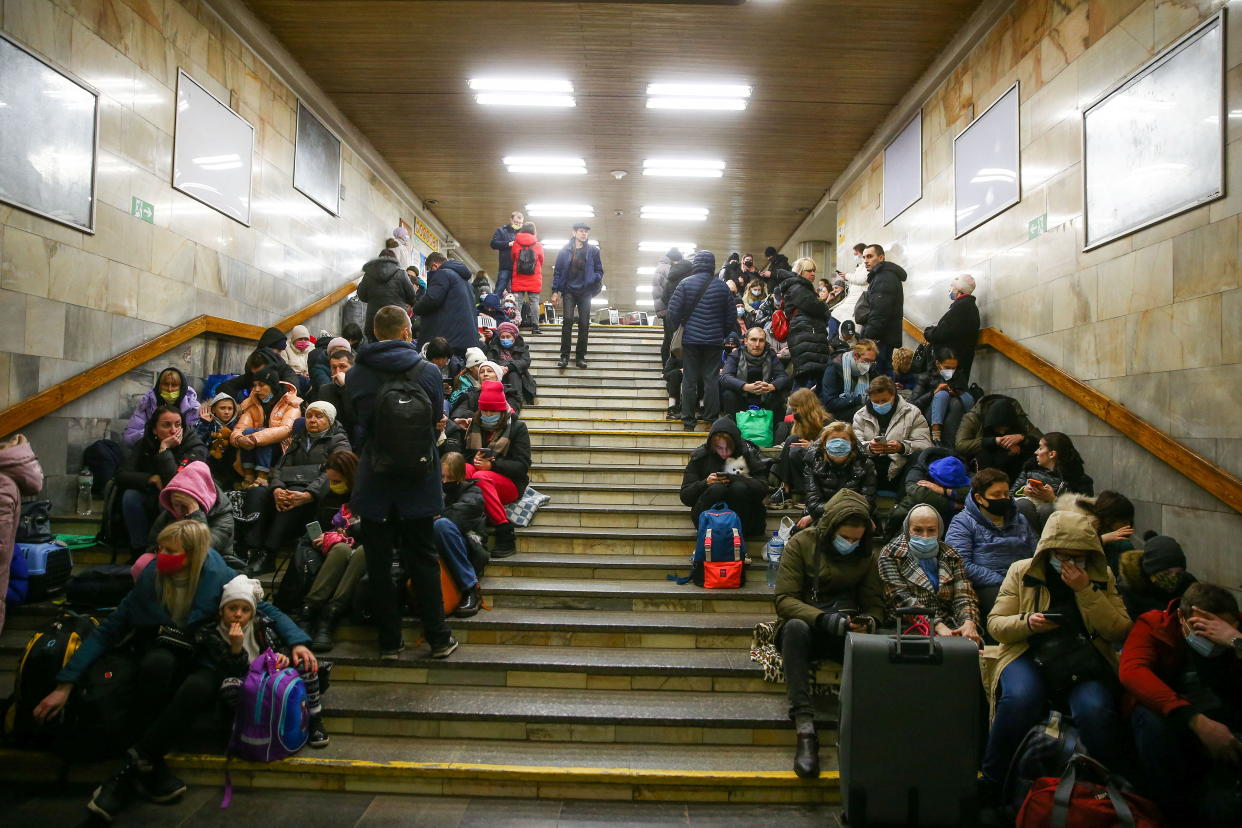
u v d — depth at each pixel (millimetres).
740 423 6395
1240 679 2910
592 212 14820
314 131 9469
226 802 3221
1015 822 2957
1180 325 4543
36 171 4957
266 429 5180
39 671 3381
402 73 9000
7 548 3818
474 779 3318
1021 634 3242
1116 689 3129
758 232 16141
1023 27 6578
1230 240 4176
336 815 3145
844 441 4707
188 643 3418
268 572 4594
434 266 7910
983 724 3457
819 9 7477
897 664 3008
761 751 3541
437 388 3904
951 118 8141
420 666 3928
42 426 4965
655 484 6035
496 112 10156
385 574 3881
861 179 11469
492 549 5016
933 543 3705
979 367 7051
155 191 6223
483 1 7176
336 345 5953
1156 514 4641
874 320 7098
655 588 4598
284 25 7895
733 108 9805
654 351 10242
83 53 5395
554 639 4215
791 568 3857
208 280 7008
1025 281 6406
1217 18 4273
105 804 3070
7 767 3406
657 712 3623
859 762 3004
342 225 10445
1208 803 2734
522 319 11234
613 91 9422
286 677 3410
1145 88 4895
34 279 4961
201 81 6922
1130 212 5023
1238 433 4086
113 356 5691
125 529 4496
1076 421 5531
